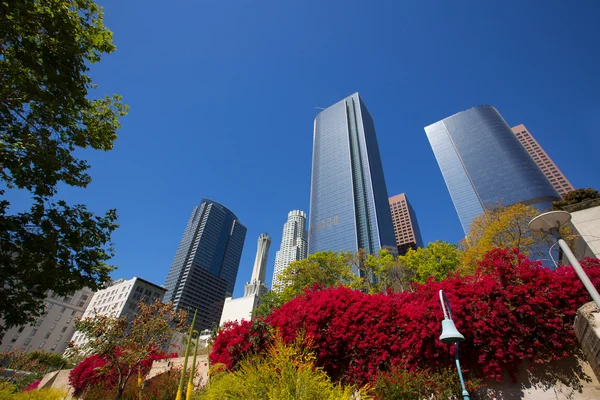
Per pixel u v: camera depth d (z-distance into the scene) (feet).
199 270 447.83
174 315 50.60
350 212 413.59
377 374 28.35
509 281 29.35
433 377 26.32
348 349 32.32
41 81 31.22
